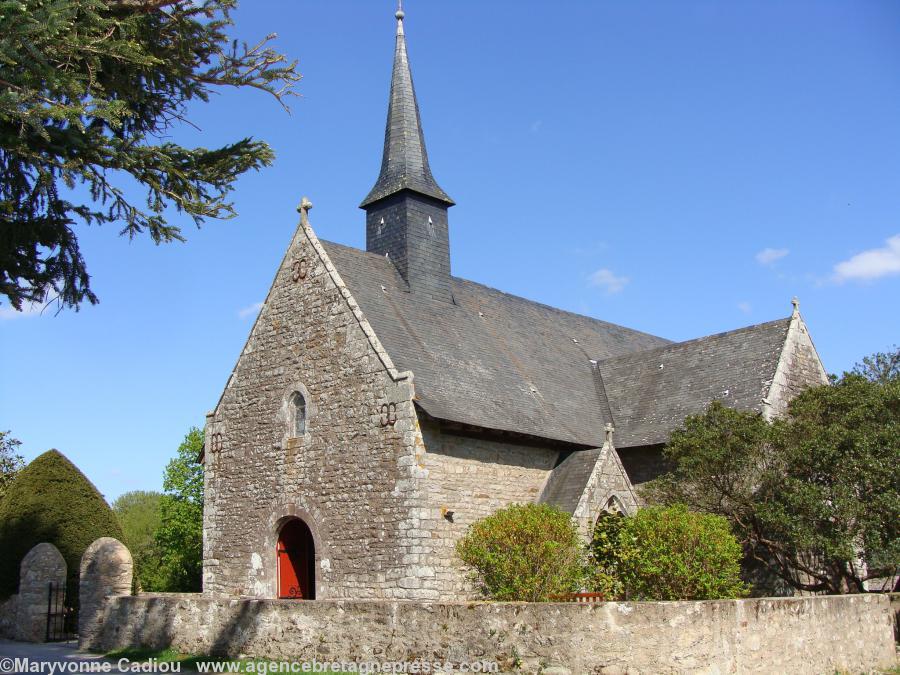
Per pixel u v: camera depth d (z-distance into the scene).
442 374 21.16
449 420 19.19
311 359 21.34
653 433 23.69
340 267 22.16
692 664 12.66
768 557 21.09
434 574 18.52
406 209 24.39
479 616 13.69
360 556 19.25
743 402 22.81
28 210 13.32
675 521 15.95
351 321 20.64
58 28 10.30
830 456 18.42
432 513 18.83
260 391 22.39
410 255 24.05
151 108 13.95
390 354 20.34
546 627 13.09
